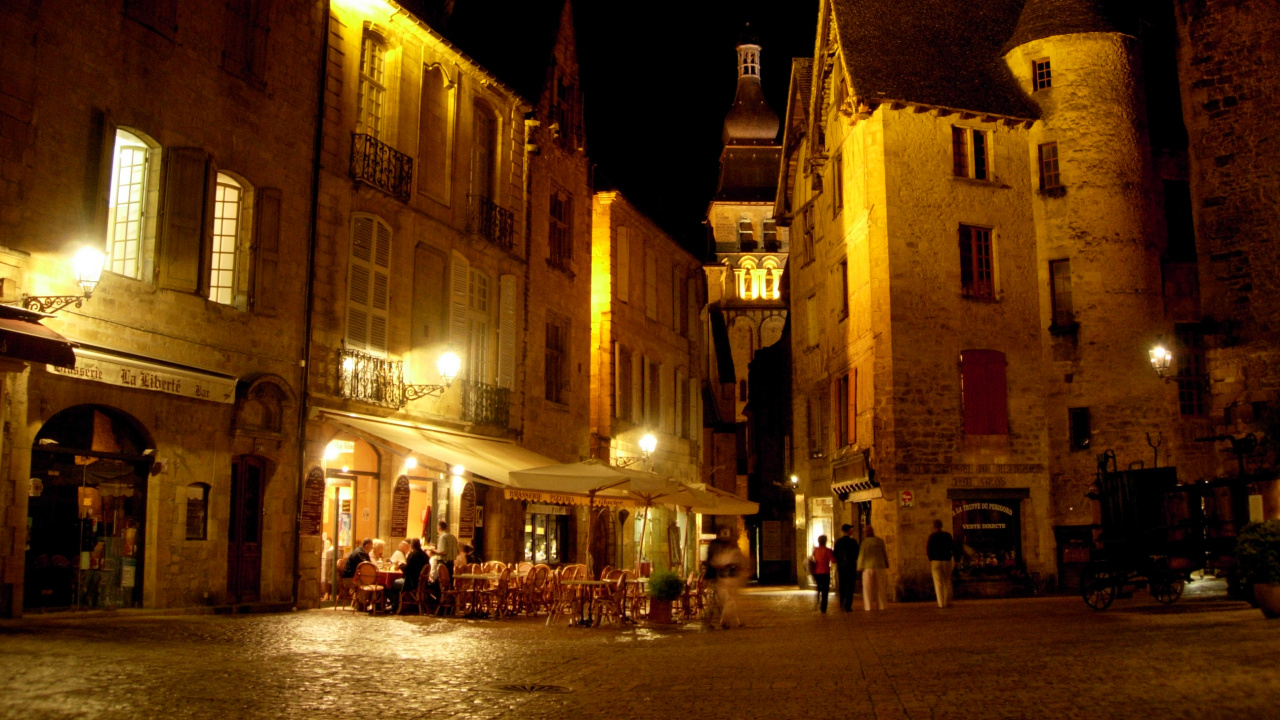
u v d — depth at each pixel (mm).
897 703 8422
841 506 30891
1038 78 28875
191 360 17234
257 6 19031
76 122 15219
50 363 13094
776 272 78125
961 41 29406
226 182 18703
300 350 19766
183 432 17031
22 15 14352
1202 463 27062
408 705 8375
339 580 20750
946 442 26562
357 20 21797
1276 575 14070
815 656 12289
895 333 26688
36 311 14172
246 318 18500
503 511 26344
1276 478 18844
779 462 49344
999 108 28188
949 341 27016
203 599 17234
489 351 26406
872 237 27562
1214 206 20953
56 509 15219
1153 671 9578
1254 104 20578
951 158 27875
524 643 14062
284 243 19516
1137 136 28250
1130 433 26891
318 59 20672
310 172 20312
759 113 82438
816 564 21859
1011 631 14781
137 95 16359
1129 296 27484
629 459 34625
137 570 16297
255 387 18297
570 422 30688
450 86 25047
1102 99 28188
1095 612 18125
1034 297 27969
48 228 14695
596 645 13906
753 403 51188
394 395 22078
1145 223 27922
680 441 40188
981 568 26375
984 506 26812
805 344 34969
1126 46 28609
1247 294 20344
